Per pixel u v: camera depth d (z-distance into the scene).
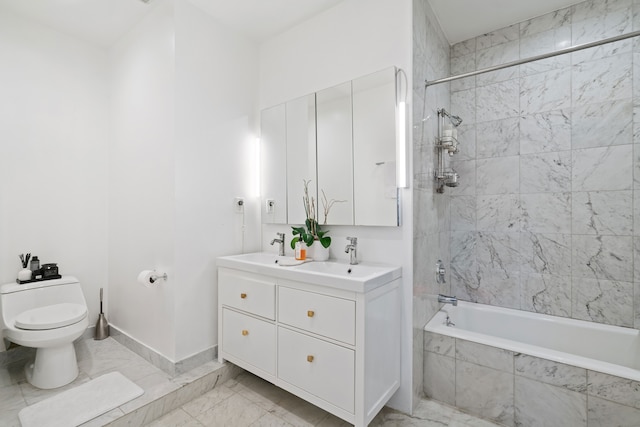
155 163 2.12
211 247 2.19
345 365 1.48
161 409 1.72
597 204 2.05
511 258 2.38
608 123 2.01
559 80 2.18
